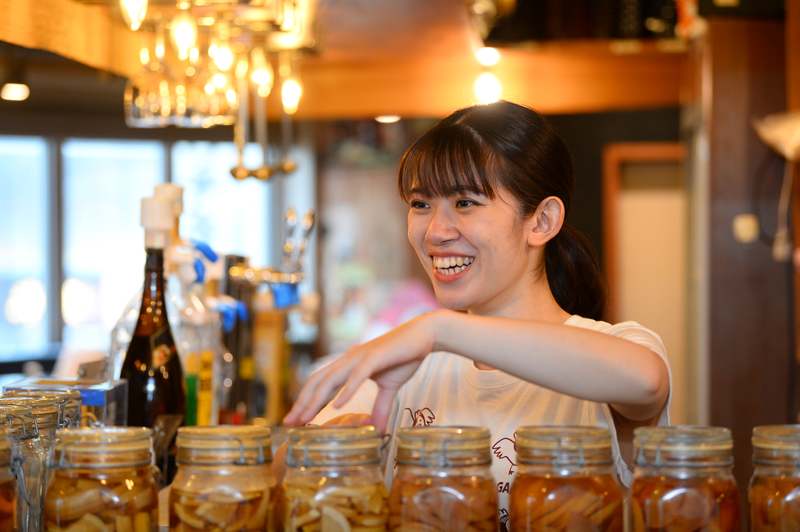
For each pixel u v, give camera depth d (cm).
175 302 160
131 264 538
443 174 109
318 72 416
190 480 77
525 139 111
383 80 415
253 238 539
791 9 262
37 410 94
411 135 539
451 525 74
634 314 483
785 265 312
